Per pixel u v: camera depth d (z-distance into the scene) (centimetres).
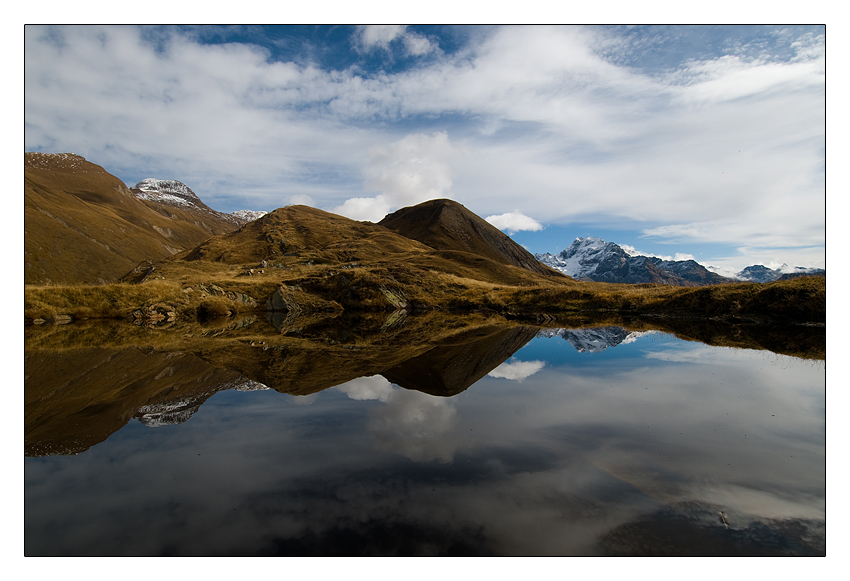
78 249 16425
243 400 833
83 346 1689
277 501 432
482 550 362
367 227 16175
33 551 368
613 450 557
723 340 1748
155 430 659
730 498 434
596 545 366
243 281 5159
